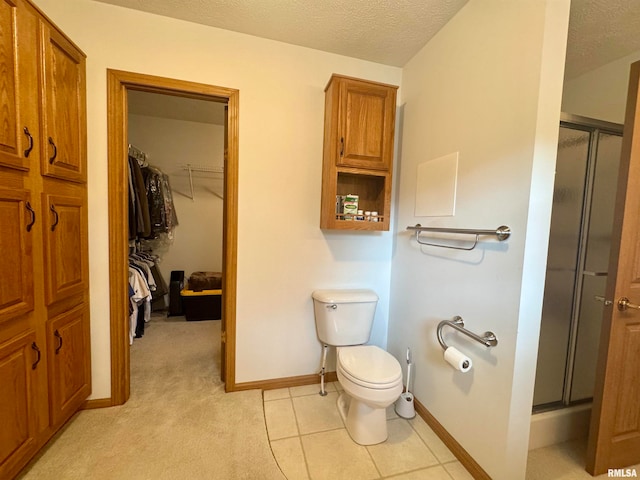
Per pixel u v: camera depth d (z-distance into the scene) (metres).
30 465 1.28
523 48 1.13
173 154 3.46
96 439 1.44
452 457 1.44
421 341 1.77
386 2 1.44
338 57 1.92
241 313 1.88
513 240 1.16
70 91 1.40
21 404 1.15
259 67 1.79
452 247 1.50
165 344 2.57
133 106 2.99
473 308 1.37
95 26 1.54
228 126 1.81
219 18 1.62
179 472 1.28
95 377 1.66
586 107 1.96
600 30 1.54
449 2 1.43
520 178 1.13
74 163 1.44
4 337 1.07
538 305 1.15
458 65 1.48
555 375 1.58
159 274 3.33
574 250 1.52
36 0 1.45
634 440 1.37
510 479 1.19
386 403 1.39
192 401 1.78
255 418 1.64
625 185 1.21
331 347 2.09
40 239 1.23
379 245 2.13
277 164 1.87
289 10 1.53
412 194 1.89
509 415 1.16
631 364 1.32
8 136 1.06
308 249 1.98
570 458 1.45
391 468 1.35
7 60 1.06
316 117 1.91
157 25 1.62
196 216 3.61
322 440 1.51
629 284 1.26
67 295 1.40
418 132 1.84
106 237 1.63
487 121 1.30
